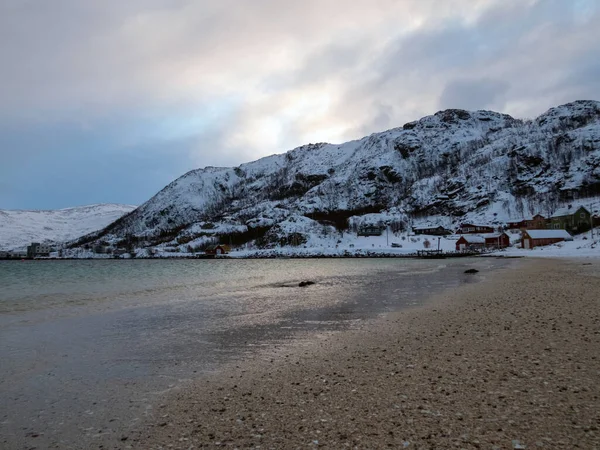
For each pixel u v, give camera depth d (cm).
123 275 6862
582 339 1206
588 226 13488
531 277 3562
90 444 716
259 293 3341
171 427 773
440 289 3034
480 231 18050
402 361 1119
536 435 642
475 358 1088
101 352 1409
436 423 711
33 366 1239
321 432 709
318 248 17962
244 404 873
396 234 19762
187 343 1527
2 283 5238
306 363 1179
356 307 2292
